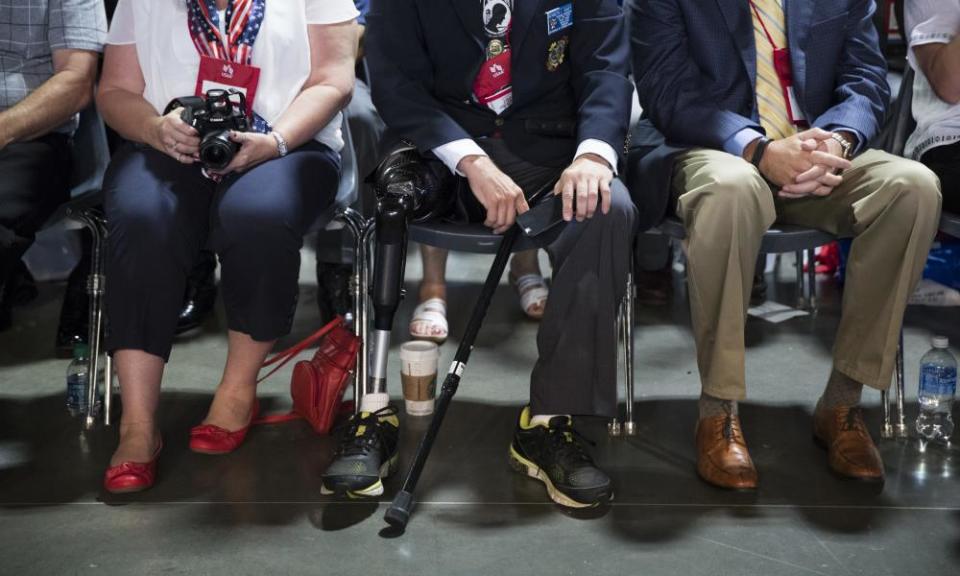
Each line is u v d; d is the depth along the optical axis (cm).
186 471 243
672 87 266
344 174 279
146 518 222
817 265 393
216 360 310
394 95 255
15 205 254
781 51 266
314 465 247
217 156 236
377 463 231
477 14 254
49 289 370
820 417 254
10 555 208
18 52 271
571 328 235
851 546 211
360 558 207
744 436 261
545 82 258
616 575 201
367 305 270
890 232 234
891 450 254
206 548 210
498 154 261
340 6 263
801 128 269
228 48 253
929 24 270
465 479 241
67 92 263
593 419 272
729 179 232
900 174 234
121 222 238
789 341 324
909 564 205
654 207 255
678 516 224
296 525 220
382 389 243
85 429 266
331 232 328
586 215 231
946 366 270
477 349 317
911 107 280
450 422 270
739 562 205
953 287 354
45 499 230
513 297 364
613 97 250
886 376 238
